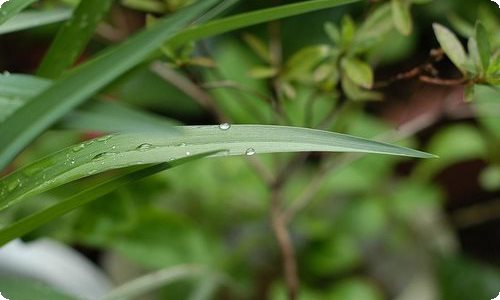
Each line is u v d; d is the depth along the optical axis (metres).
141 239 0.79
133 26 0.81
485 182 0.88
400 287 0.93
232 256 0.81
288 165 0.72
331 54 0.61
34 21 0.57
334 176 0.89
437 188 0.94
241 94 0.80
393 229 0.94
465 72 0.53
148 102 1.02
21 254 0.89
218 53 0.88
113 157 0.47
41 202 0.68
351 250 0.89
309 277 0.88
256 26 0.89
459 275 0.91
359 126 0.94
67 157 0.48
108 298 0.68
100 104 0.43
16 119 0.43
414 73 0.57
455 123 1.04
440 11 0.89
